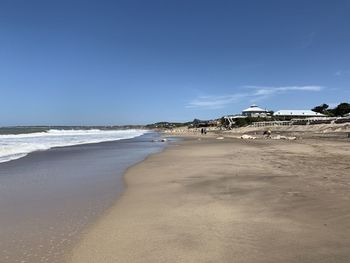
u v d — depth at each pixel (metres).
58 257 6.91
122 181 15.70
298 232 7.96
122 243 7.60
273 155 25.66
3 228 8.85
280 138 54.28
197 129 161.25
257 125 113.75
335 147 32.19
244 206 10.40
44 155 29.25
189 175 16.70
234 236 7.82
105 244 7.57
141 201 11.61
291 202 10.58
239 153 28.53
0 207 10.98
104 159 25.97
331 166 18.45
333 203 10.24
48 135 85.44
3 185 14.75
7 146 36.69
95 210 10.54
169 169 19.33
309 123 89.12
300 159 22.27
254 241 7.48
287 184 13.39
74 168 20.48
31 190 13.65
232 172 17.12
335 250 6.90
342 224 8.42
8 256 7.00
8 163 23.05
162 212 10.09
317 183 13.40
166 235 8.05
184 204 10.95
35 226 8.99
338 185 12.91
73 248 7.38
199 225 8.71
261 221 8.87
